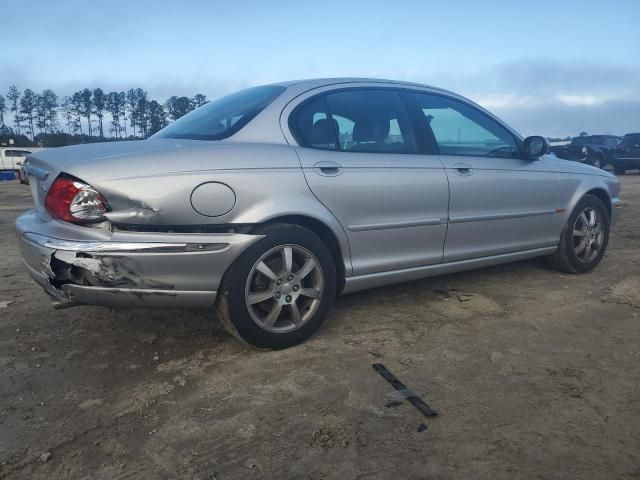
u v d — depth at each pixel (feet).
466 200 12.59
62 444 7.37
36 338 11.07
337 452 7.04
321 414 7.93
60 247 8.63
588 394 8.43
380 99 12.00
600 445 7.12
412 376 9.09
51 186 9.01
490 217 13.12
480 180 12.85
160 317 12.06
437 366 9.46
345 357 9.84
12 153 126.11
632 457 6.87
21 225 9.96
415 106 12.55
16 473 6.77
